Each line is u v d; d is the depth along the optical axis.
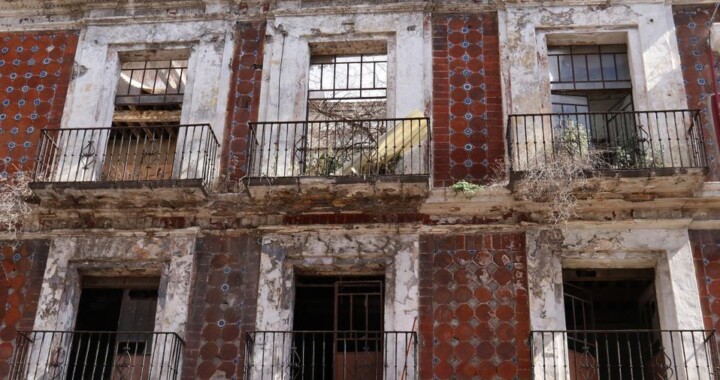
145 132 15.13
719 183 12.27
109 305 13.87
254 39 14.40
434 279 12.19
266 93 13.87
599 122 13.46
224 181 13.21
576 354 12.42
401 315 11.95
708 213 12.33
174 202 12.80
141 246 12.70
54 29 14.87
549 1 14.05
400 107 13.51
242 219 12.83
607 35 13.85
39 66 14.55
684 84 13.38
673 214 12.33
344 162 13.05
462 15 14.25
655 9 13.90
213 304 12.29
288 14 14.40
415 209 12.62
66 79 14.41
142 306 13.35
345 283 12.55
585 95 13.74
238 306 12.24
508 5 14.12
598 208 12.40
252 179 12.38
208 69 14.16
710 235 12.21
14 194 13.09
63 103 14.18
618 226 12.26
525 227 12.37
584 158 12.34
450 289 12.11
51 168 13.43
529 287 11.98
